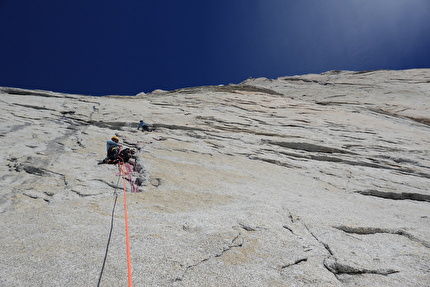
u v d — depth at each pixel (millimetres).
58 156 8758
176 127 15281
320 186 9289
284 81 44281
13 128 11375
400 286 3416
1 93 18188
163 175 7781
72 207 5285
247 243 4191
